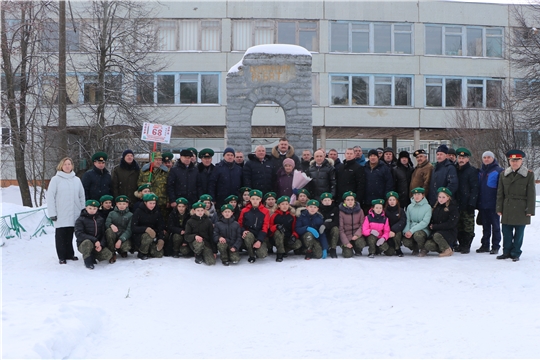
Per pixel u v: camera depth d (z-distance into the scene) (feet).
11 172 76.07
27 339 14.87
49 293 22.50
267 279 25.38
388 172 32.42
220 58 85.66
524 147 68.80
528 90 65.87
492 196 30.96
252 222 29.66
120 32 60.34
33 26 49.16
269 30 86.63
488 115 73.82
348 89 87.61
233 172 32.65
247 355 15.42
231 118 41.47
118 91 57.47
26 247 34.06
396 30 88.74
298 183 31.48
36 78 51.16
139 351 15.75
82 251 27.17
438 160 31.68
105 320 18.76
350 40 88.02
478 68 89.61
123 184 32.09
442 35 89.66
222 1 85.76
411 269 26.81
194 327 18.20
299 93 41.52
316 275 25.67
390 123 87.92
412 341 16.62
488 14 90.12
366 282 24.29
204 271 27.20
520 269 26.20
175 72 85.66
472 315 19.40
